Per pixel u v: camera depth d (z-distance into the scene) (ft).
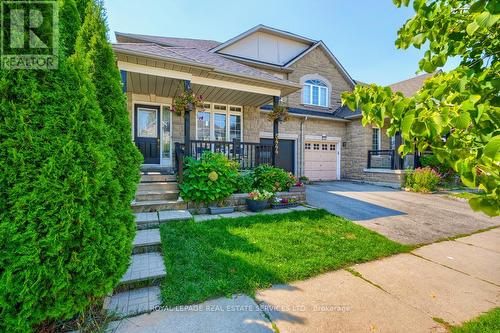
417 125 4.08
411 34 6.22
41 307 5.57
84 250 6.05
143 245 10.87
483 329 6.88
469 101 3.60
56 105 5.72
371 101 5.20
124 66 18.24
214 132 29.17
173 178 19.99
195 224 14.28
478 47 5.19
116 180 7.11
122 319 6.86
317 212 18.62
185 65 19.13
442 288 9.02
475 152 3.96
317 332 6.56
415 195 28.09
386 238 14.07
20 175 5.20
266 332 6.50
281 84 24.08
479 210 3.65
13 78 5.23
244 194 19.43
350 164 41.83
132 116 25.29
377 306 7.82
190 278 8.84
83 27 10.33
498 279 9.76
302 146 38.47
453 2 5.18
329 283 9.20
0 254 5.01
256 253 11.02
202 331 6.47
